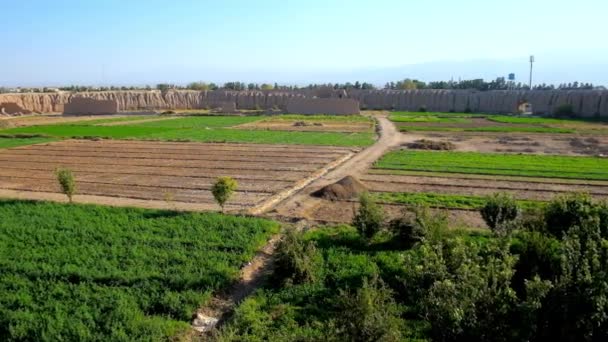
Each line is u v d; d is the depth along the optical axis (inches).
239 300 486.3
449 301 348.2
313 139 1761.8
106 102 3159.5
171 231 663.1
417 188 987.9
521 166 1221.7
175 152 1489.9
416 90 3860.7
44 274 525.0
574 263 386.9
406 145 1620.3
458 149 1557.6
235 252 589.3
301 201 878.4
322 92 3914.9
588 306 348.8
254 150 1515.7
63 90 4628.4
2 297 477.4
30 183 1052.5
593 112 2906.0
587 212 563.5
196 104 4128.9
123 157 1405.0
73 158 1390.3
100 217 729.6
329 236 641.0
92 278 512.4
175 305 458.6
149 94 4138.8
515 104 3348.9
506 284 366.9
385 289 420.5
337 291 493.0
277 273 518.6
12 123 2452.0
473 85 4571.9
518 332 344.2
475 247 447.5
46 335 407.8
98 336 404.2
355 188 932.6
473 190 968.9
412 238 590.2
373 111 3287.4
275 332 418.9
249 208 820.6
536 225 590.9
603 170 1163.9
